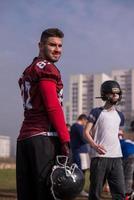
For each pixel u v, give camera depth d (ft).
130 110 433.89
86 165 48.01
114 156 27.94
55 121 16.58
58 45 17.85
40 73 16.94
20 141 17.61
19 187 17.74
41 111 17.21
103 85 28.76
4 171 90.38
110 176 28.07
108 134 27.99
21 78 18.25
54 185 16.58
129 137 41.42
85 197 46.26
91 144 27.94
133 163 36.47
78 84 430.61
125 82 445.78
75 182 16.67
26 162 17.53
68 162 16.92
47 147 17.03
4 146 304.50
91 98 423.64
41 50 17.99
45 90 16.71
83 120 48.98
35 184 17.12
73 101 433.07
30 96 17.40
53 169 16.76
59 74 17.26
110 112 28.53
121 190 27.94
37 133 17.10
